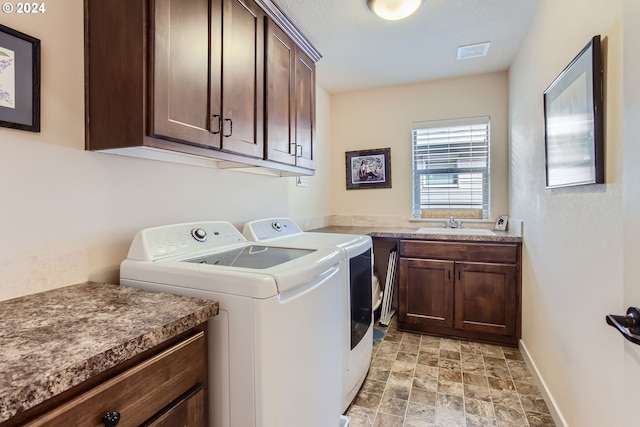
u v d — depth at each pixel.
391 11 1.92
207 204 1.72
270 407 0.96
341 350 1.49
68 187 1.09
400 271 2.72
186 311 0.84
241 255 1.39
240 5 1.46
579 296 1.34
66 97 1.08
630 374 0.74
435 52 2.51
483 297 2.49
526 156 2.21
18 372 0.53
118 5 1.06
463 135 3.07
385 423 1.62
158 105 1.06
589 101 1.19
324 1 1.85
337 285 1.43
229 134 1.38
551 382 1.69
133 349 0.66
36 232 1.01
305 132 2.08
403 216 3.27
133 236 1.31
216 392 0.99
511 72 2.71
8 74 0.94
